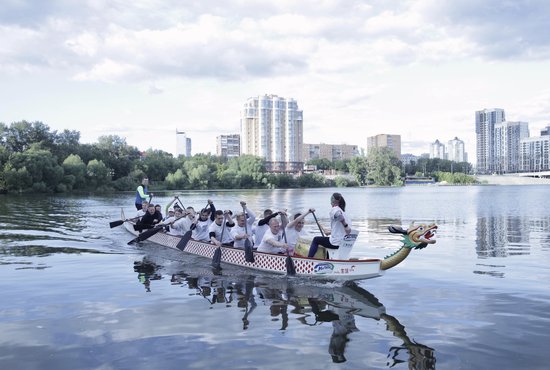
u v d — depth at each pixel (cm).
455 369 523
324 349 585
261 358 556
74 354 571
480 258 1287
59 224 2275
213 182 10662
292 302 816
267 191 9238
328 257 1095
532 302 809
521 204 4200
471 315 733
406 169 18038
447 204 4275
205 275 1062
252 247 1201
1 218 2625
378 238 1770
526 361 545
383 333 646
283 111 18750
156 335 639
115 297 850
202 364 539
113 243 1616
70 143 9569
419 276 1039
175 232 1562
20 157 6669
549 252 1388
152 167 10262
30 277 1026
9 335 641
